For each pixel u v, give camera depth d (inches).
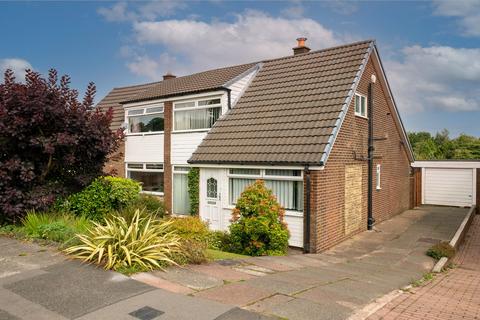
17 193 353.7
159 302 200.1
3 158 370.9
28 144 364.5
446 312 238.2
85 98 402.9
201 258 299.6
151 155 725.3
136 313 186.2
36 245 298.5
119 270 244.7
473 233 628.1
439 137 2057.1
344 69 554.6
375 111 624.4
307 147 455.2
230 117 593.0
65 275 234.1
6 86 363.9
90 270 243.4
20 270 241.8
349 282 289.1
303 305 212.8
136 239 275.1
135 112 761.6
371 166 590.6
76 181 408.2
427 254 436.8
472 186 856.3
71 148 383.6
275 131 510.9
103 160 430.3
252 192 434.9
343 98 501.0
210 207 549.3
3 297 202.5
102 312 186.9
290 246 462.9
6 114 341.7
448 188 882.8
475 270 406.6
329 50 624.7
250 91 633.6
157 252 267.1
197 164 546.0
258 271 298.7
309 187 440.5
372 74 609.6
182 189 674.2
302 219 453.4
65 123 374.6
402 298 260.2
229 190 528.1
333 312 205.2
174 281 239.1
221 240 458.0
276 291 235.6
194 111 661.3
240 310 195.5
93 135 392.5
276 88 603.2
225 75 680.4
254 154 487.5
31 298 201.5
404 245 486.3
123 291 212.4
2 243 305.0
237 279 258.7
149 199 641.0
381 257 422.9
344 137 511.5
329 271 331.9
